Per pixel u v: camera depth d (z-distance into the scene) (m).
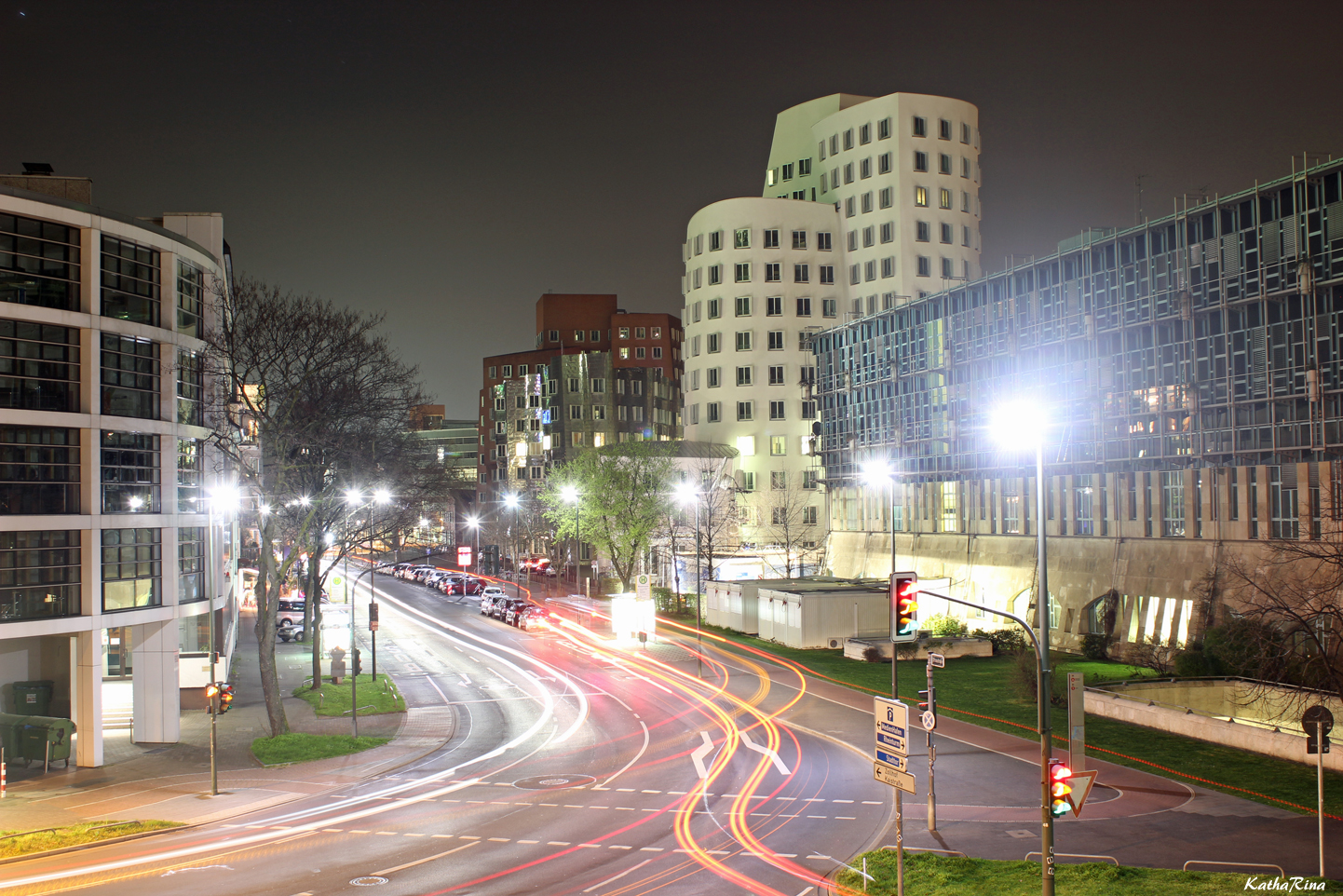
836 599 63.62
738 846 25.97
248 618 83.75
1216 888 20.59
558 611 87.12
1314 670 37.31
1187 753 34.78
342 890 22.84
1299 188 51.22
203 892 22.84
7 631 34.50
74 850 26.59
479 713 46.56
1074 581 62.41
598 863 24.64
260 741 40.22
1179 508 56.47
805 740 38.84
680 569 97.12
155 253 40.44
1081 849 24.80
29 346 35.81
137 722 40.78
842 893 21.97
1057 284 68.31
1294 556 42.44
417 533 176.50
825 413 100.00
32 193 35.72
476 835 27.58
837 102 118.88
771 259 112.75
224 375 43.72
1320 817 21.97
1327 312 49.97
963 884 21.53
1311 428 49.66
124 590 38.44
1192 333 57.09
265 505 45.00
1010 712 42.88
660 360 156.50
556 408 150.88
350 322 46.22
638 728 42.09
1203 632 51.25
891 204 108.94
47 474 36.16
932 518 79.69
